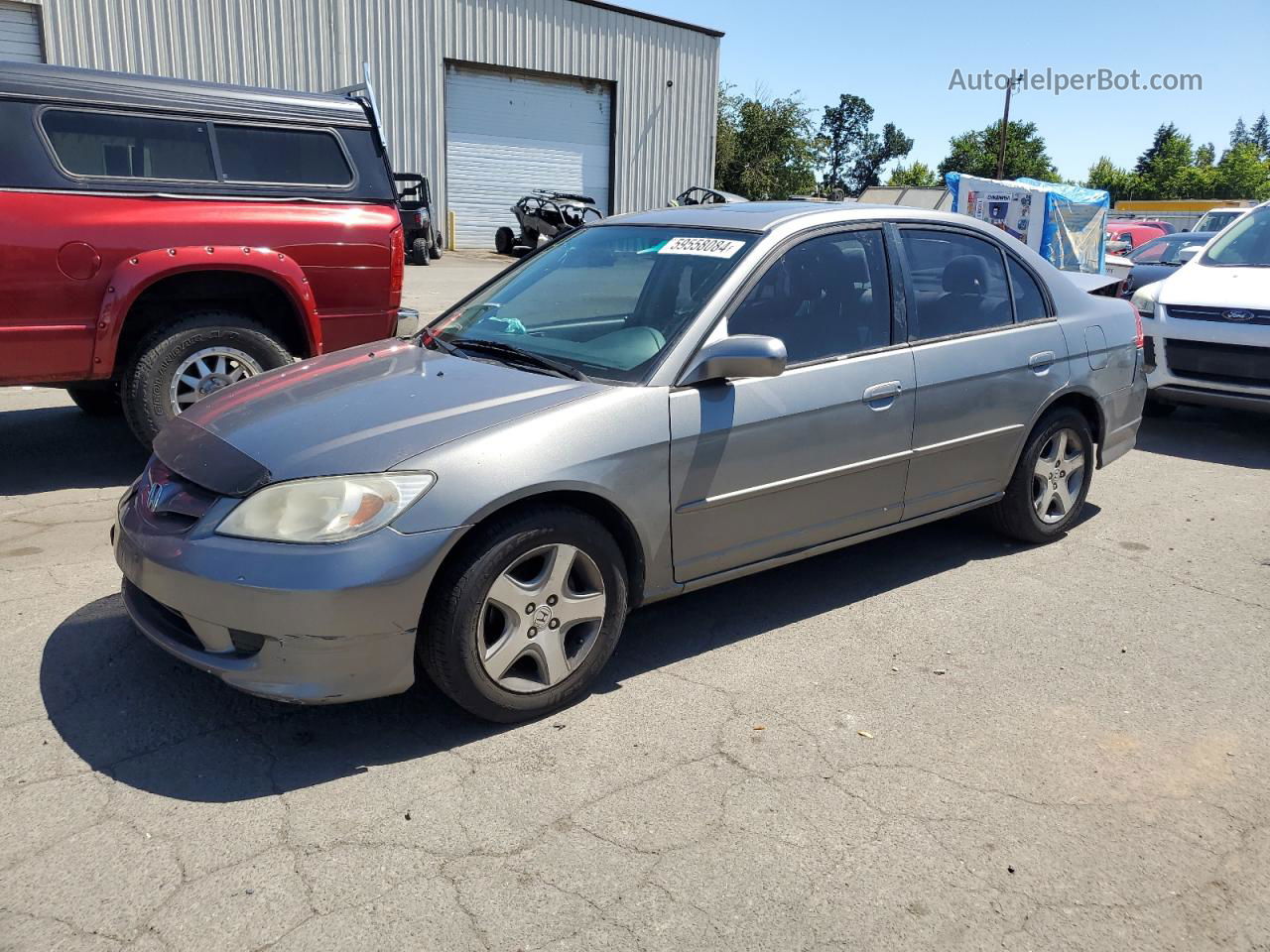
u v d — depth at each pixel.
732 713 3.55
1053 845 2.88
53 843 2.75
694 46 29.64
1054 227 19.08
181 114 5.86
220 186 5.97
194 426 3.60
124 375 5.80
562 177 28.09
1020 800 3.09
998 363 4.71
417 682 3.70
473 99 25.86
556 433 3.34
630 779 3.13
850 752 3.33
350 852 2.76
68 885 2.59
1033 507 5.18
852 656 4.02
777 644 4.12
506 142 26.78
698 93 30.22
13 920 2.46
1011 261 5.02
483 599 3.21
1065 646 4.18
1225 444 7.87
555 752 3.28
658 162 29.88
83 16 19.42
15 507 5.49
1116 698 3.74
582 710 3.55
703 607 4.47
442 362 3.96
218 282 6.05
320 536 3.00
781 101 45.28
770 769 3.21
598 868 2.72
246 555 3.01
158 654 3.83
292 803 2.96
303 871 2.67
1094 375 5.21
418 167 25.11
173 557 3.11
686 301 3.92
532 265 4.79
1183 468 7.12
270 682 3.04
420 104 24.70
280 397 3.70
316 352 6.36
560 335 4.10
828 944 2.47
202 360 5.95
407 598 3.06
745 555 3.97
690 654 4.00
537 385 3.63
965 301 4.75
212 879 2.63
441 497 3.09
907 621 4.38
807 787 3.12
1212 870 2.80
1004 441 4.84
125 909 2.51
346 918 2.50
